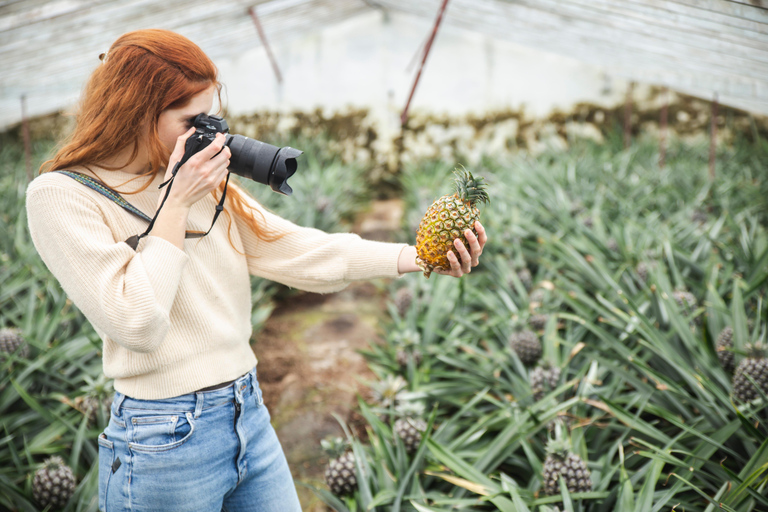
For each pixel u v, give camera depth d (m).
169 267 1.09
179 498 1.19
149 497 1.18
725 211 3.96
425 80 8.72
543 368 2.58
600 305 3.07
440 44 8.59
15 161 9.36
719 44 2.84
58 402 2.82
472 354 3.11
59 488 2.12
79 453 2.38
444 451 2.08
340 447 2.19
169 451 1.17
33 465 2.30
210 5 4.15
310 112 8.84
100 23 3.60
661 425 2.46
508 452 2.20
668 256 3.29
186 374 1.20
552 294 3.58
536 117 8.72
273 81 8.73
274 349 4.09
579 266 3.46
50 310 3.54
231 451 1.28
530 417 2.20
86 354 3.02
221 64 8.63
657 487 2.13
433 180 7.64
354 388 3.44
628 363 2.71
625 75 5.23
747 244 3.47
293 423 3.12
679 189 5.67
